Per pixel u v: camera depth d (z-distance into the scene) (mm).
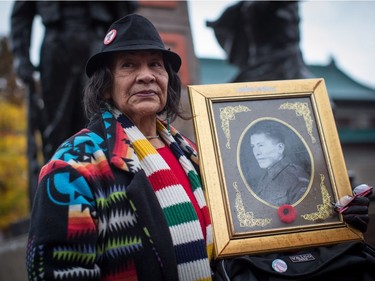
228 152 1850
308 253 1746
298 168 1870
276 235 1749
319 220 1810
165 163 1679
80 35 4320
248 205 1778
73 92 4375
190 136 4234
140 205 1520
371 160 20891
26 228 5051
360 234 1804
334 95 25031
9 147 14211
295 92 1995
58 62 4332
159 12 6250
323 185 1864
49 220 1441
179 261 1556
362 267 1713
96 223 1507
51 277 1396
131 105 1722
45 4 4352
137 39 1714
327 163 1896
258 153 1866
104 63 1779
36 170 4801
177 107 1928
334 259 1672
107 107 1767
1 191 14375
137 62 1740
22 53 4613
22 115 14898
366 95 25516
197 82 6293
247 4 5133
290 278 1635
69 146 1602
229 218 1742
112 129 1678
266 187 1817
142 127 1811
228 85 1961
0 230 14344
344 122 24688
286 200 1810
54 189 1481
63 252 1429
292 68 4973
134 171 1570
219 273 1700
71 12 4355
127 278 1500
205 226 1709
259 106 1953
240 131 1891
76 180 1500
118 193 1548
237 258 1697
